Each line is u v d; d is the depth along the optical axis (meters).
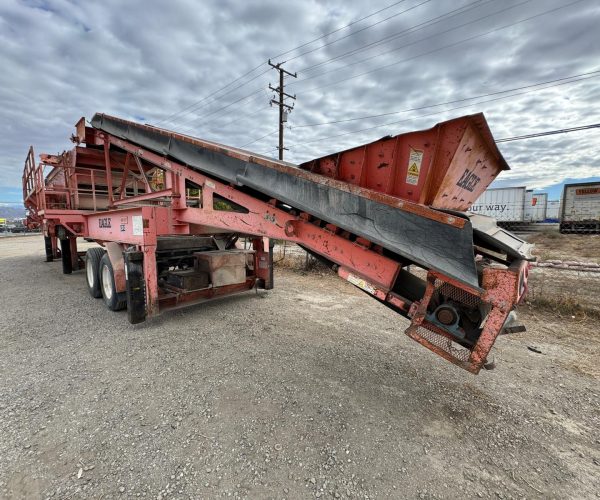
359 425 2.39
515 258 2.63
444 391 2.88
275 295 6.22
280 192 3.02
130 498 1.72
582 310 5.04
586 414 2.57
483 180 2.89
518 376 3.16
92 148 6.86
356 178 2.67
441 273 2.17
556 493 1.82
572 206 21.73
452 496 1.79
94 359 3.36
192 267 5.64
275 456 2.05
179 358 3.41
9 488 1.76
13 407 2.50
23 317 4.71
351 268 2.76
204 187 4.14
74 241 8.55
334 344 3.89
